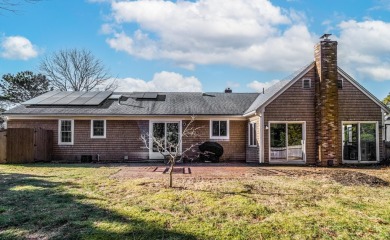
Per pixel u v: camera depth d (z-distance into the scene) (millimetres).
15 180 9609
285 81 18016
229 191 7879
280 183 9203
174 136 18469
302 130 16656
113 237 4730
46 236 4785
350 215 5906
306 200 7086
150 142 18281
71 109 18375
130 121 18438
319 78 16312
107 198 7117
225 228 5152
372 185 9156
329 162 15688
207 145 17844
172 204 6566
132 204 6566
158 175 10992
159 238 4715
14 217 5664
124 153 18250
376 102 16656
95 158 18016
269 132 16344
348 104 16562
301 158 16641
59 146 18109
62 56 39125
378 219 5676
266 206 6480
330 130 15828
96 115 17797
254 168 13750
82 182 9242
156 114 18062
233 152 18688
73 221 5438
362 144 16609
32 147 16359
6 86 37688
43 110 18141
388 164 16109
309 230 5098
